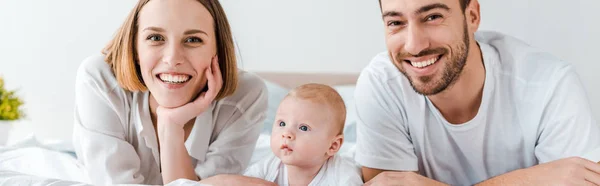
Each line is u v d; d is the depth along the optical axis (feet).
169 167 4.67
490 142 4.85
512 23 8.54
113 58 4.84
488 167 4.99
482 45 4.88
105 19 9.36
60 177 5.62
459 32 4.45
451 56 4.45
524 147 4.86
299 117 4.42
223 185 4.29
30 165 5.85
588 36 8.28
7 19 9.52
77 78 4.96
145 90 4.88
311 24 9.33
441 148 4.92
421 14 4.34
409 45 4.37
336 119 4.50
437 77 4.48
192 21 4.52
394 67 4.86
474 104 4.77
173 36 4.48
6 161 5.88
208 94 4.67
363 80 5.00
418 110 4.78
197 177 4.88
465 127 4.74
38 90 9.51
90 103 4.85
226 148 4.99
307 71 9.40
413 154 4.92
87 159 4.93
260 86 5.16
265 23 9.47
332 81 9.24
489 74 4.69
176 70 4.50
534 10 8.45
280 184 4.66
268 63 9.53
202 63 4.61
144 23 4.55
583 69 8.33
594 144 4.58
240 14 9.54
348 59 9.25
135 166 4.95
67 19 9.43
